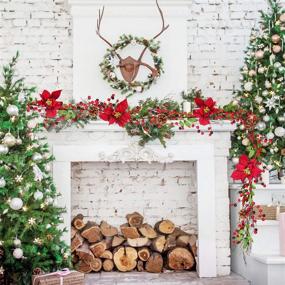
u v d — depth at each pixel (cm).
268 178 420
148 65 424
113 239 428
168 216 450
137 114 404
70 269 377
